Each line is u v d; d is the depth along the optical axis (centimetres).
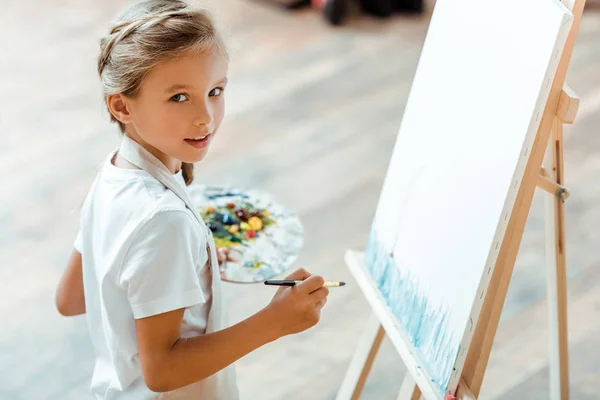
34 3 410
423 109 152
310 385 208
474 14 138
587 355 215
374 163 298
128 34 112
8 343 221
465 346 126
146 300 112
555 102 117
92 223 126
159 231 112
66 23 393
